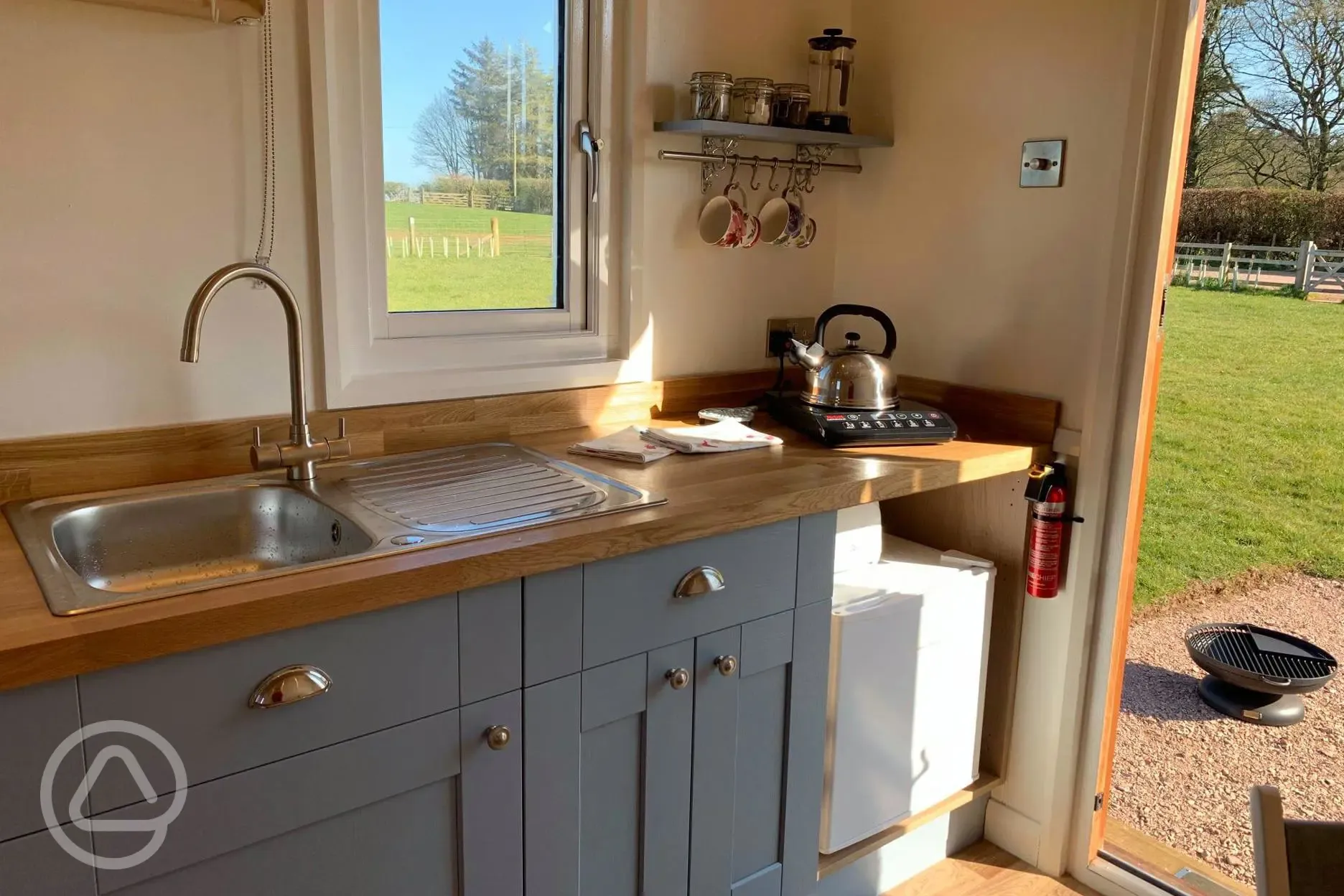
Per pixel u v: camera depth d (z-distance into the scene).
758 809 1.71
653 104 2.04
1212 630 2.73
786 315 2.38
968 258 2.14
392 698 1.23
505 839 1.39
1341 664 2.74
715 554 1.53
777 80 2.24
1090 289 1.91
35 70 1.39
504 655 1.33
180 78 1.50
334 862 1.24
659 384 2.15
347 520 1.43
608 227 2.07
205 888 1.14
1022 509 2.04
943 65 2.13
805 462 1.81
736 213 2.11
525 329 2.02
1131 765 2.49
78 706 1.01
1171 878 2.05
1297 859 0.84
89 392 1.50
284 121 1.60
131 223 1.49
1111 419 1.92
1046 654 2.06
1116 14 1.81
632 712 1.49
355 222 1.74
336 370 1.72
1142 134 1.79
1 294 1.41
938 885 2.08
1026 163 1.99
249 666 1.11
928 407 2.12
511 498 1.54
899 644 1.85
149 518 1.50
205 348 1.59
